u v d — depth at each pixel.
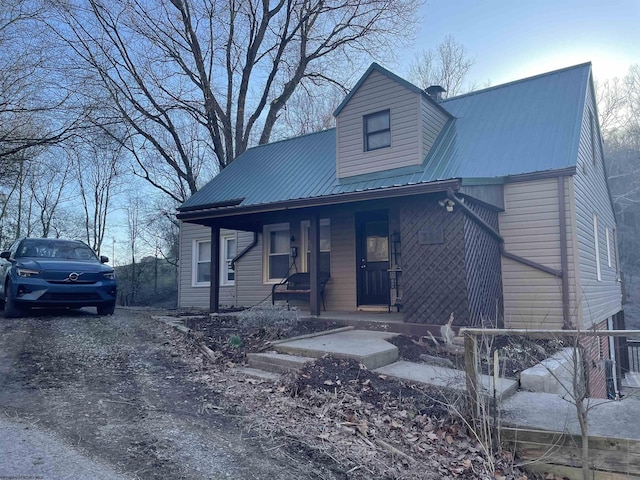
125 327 7.41
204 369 5.33
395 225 9.26
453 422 4.07
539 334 3.82
